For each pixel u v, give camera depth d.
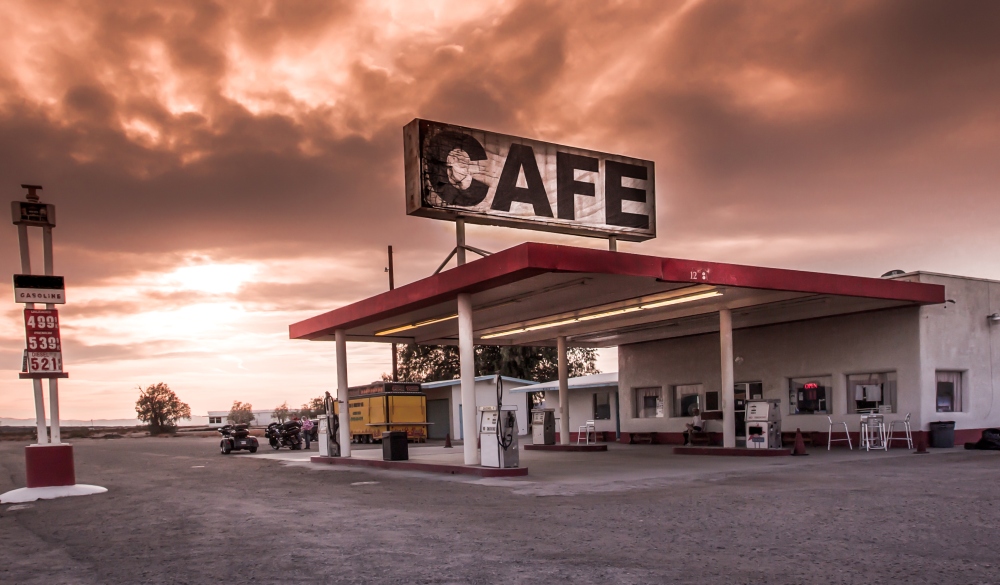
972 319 21.53
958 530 8.02
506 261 13.86
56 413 14.74
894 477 13.21
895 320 20.94
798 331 23.66
